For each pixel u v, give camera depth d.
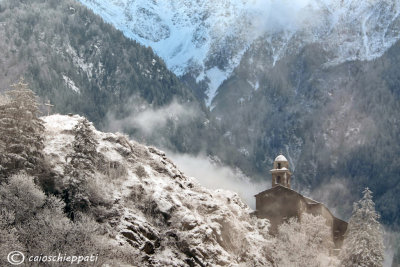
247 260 63.03
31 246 45.00
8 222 46.56
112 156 62.50
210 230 60.03
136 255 50.25
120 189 57.94
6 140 54.44
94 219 51.97
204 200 66.62
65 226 46.34
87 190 54.00
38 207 50.00
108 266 45.41
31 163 53.97
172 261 52.91
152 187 61.50
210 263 56.12
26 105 57.00
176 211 59.47
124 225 52.91
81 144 56.28
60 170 55.62
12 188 49.66
